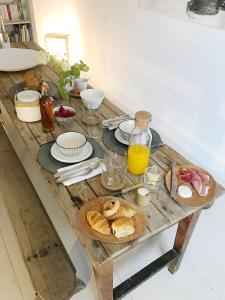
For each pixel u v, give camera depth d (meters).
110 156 1.26
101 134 1.41
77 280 1.33
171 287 1.45
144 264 1.55
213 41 1.99
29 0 3.52
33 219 1.36
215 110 2.16
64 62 1.82
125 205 0.98
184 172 1.15
